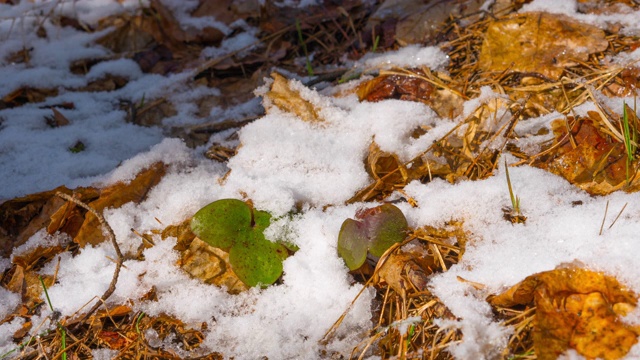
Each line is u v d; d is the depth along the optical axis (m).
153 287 0.81
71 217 0.86
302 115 0.90
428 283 0.78
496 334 0.75
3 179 0.90
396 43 1.01
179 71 1.04
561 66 0.91
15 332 0.80
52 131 0.97
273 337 0.78
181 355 0.78
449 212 0.81
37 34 1.12
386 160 0.86
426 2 1.03
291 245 0.81
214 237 0.80
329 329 0.78
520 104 0.89
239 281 0.80
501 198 0.81
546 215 0.80
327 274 0.79
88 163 0.92
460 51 0.97
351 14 1.08
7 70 1.06
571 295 0.75
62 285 0.82
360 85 0.93
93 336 0.80
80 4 1.13
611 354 0.73
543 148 0.85
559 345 0.73
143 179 0.88
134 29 1.10
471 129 0.86
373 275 0.79
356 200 0.84
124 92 1.03
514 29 0.94
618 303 0.74
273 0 1.11
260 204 0.82
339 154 0.87
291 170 0.86
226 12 1.11
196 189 0.85
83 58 1.07
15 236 0.86
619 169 0.82
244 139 0.88
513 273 0.76
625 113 0.81
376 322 0.79
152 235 0.84
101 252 0.83
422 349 0.76
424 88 0.92
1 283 0.83
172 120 0.98
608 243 0.76
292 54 1.05
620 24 0.94
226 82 1.03
